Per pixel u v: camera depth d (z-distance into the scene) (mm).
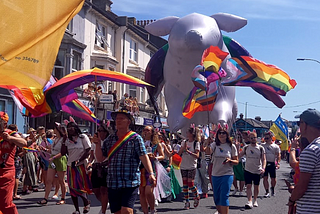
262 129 44438
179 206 9617
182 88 12969
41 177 12398
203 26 12250
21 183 13477
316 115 3771
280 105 13781
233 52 13180
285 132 17312
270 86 12328
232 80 12336
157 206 9617
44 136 11375
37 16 3662
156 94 14211
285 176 18578
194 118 13008
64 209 8938
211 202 10258
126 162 5297
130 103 24219
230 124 13398
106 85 25984
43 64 3742
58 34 3795
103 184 7305
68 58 20234
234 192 11914
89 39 23422
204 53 11008
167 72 13203
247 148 9750
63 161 9555
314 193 3605
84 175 7961
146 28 13000
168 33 12961
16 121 16656
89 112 9391
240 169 11617
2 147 5508
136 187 5363
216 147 7137
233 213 8828
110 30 26469
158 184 8312
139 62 31234
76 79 6723
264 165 9695
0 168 5477
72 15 3830
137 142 5340
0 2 3514
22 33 3615
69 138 7848
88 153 7910
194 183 10086
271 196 11555
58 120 19734
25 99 5781
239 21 12797
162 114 38500
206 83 11242
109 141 5496
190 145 9281
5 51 3574
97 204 9758
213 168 7184
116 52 27438
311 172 3588
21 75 3693
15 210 5625
